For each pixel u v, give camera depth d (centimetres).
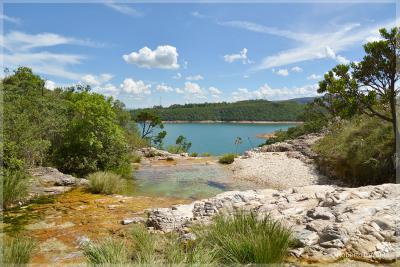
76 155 1458
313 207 677
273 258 444
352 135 1502
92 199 1008
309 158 1866
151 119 3597
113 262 441
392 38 1200
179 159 2394
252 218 525
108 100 1602
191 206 805
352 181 1320
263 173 1630
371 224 514
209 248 468
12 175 991
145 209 893
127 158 1641
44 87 2438
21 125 1208
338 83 1271
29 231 698
